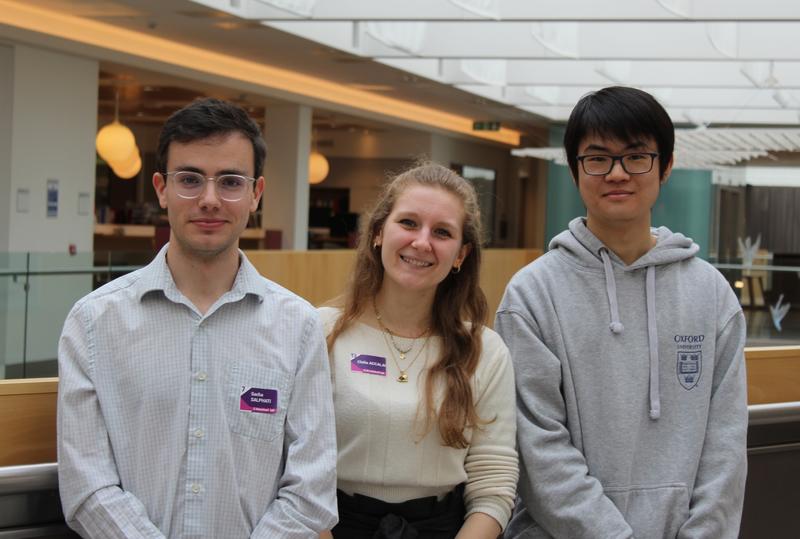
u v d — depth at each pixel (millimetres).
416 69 14586
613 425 2709
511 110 19406
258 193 2420
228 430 2275
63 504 2229
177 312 2305
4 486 2279
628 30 12031
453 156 23500
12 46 11547
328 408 2391
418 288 2646
